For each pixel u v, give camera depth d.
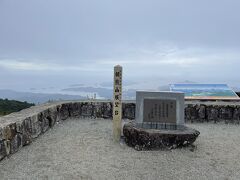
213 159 5.36
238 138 6.81
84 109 8.56
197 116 8.42
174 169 4.86
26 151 5.42
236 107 8.38
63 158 5.18
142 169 4.82
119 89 6.21
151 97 6.14
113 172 4.68
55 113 7.54
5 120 5.41
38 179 4.31
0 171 4.49
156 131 5.76
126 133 5.96
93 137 6.50
